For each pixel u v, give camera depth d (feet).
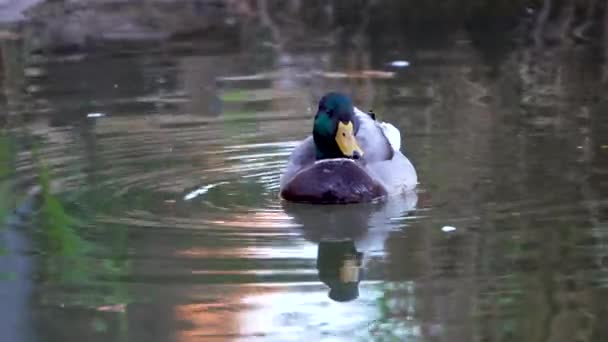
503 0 76.84
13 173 39.14
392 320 26.45
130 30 72.79
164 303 27.27
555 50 62.64
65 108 50.29
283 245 31.81
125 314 26.53
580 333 25.54
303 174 36.52
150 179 38.70
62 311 26.89
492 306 27.14
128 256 30.63
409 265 30.12
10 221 33.83
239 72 58.34
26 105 51.11
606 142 42.01
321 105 37.22
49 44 67.87
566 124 45.11
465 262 30.19
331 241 32.19
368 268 29.91
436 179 38.09
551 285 28.25
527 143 42.11
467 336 25.49
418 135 43.86
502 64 58.44
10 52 65.36
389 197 36.76
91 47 67.15
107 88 54.80
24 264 30.12
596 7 73.10
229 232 32.91
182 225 33.42
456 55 61.62
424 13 76.48
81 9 77.30
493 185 37.01
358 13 77.66
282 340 25.21
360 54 62.95
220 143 43.62
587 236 31.65
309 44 67.15
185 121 47.42
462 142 42.73
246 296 27.73
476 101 49.88
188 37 70.74
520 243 31.30
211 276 29.12
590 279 28.48
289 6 79.97
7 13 75.92
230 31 72.74
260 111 49.14
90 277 29.07
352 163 36.70
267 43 67.77
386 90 52.70
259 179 39.09
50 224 33.63
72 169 39.81
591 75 55.11
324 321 26.37
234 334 25.52
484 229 32.60
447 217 33.99
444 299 27.63
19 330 25.70
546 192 35.99
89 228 33.01
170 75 57.77
